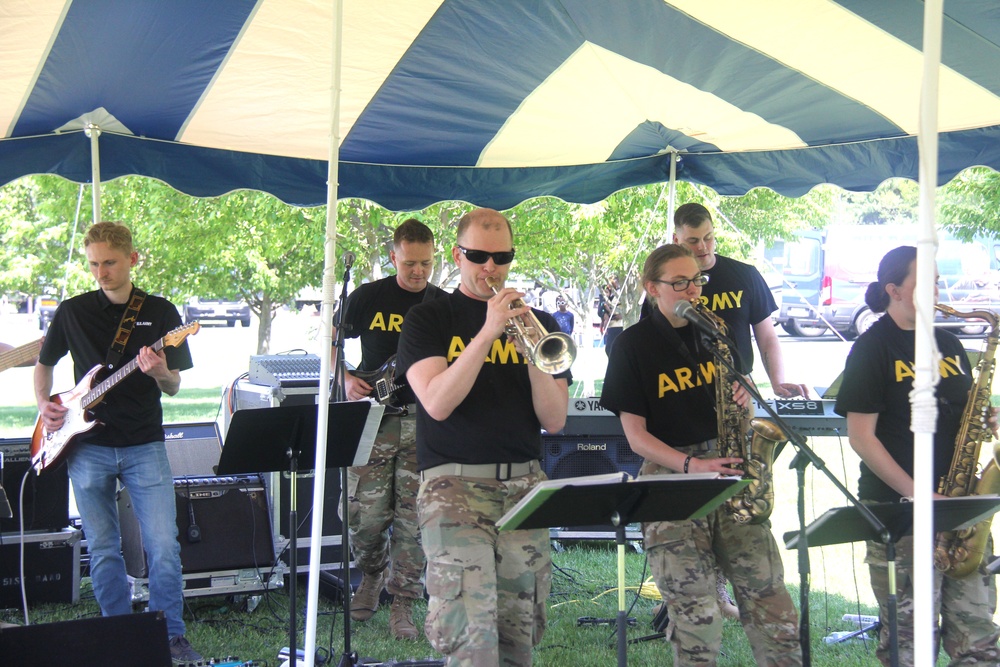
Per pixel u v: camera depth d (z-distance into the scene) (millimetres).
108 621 3293
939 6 2523
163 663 3342
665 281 3623
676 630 3545
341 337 4691
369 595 5414
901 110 5320
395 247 5254
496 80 5145
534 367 3342
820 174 6191
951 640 3664
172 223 10398
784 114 5523
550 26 4523
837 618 5355
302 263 12180
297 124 5676
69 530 5793
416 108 5508
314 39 4602
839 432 5020
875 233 21562
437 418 3262
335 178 3760
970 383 3654
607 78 5121
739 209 12070
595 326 20156
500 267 3438
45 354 4660
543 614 3525
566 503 2795
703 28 4391
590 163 6586
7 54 4422
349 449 4016
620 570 2916
